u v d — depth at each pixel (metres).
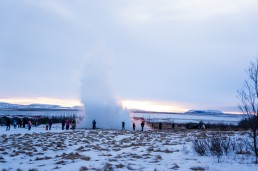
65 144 19.23
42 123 59.75
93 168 10.09
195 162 11.04
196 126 46.38
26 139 22.58
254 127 11.63
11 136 25.45
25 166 11.22
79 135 27.72
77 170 9.84
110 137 26.09
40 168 10.53
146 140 22.39
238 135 21.61
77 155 13.73
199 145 15.02
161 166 10.33
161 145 18.14
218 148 12.95
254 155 12.09
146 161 11.65
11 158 13.42
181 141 20.33
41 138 23.67
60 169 10.12
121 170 9.64
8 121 35.50
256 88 11.27
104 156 13.60
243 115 11.84
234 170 9.06
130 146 18.11
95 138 24.72
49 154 14.80
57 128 43.47
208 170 9.23
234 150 13.77
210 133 26.20
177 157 12.69
